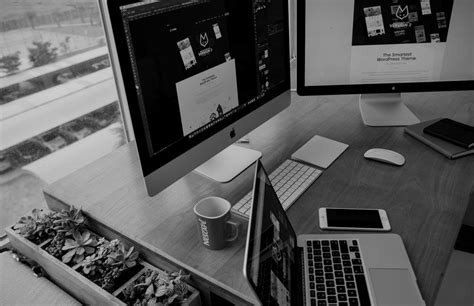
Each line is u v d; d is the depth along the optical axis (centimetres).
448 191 100
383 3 119
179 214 97
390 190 101
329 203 98
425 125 127
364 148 121
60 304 101
